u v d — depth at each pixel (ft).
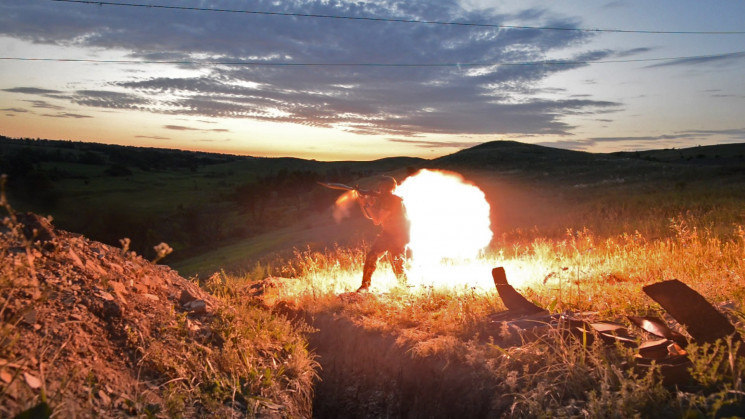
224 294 20.18
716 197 77.87
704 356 10.55
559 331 13.15
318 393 15.31
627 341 12.50
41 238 14.12
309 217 237.66
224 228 244.01
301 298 21.72
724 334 11.32
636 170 189.16
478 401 12.39
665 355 11.87
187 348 12.75
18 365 9.34
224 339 13.75
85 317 11.84
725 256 25.41
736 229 36.22
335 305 20.01
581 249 34.22
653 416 9.62
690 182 126.72
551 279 23.12
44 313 11.21
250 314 16.51
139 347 11.73
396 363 15.06
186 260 176.96
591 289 19.49
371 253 23.97
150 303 14.28
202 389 11.48
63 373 9.87
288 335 16.20
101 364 10.76
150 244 193.36
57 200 216.33
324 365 16.52
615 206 85.92
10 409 8.26
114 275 14.62
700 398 9.61
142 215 211.61
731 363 10.12
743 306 14.70
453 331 15.94
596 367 11.48
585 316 15.93
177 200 415.64
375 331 16.75
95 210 195.11
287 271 39.96
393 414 14.21
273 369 13.61
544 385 11.03
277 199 355.36
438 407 13.30
